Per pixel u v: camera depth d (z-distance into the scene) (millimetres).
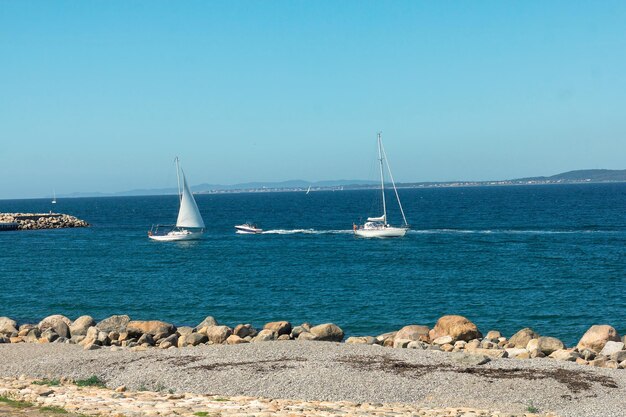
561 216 170375
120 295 64750
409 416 22797
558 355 34719
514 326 49375
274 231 141000
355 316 53625
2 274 80125
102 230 158125
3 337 42625
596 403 26125
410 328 40812
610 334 37688
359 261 87500
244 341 40281
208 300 61500
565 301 57812
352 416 22266
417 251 98125
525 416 23938
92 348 38438
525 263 82125
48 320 45500
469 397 26875
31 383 29406
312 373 29828
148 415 21172
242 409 23000
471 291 63312
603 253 90750
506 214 185750
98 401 23859
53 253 104500
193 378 29781
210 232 143500
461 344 37625
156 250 107562
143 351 36562
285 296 62625
